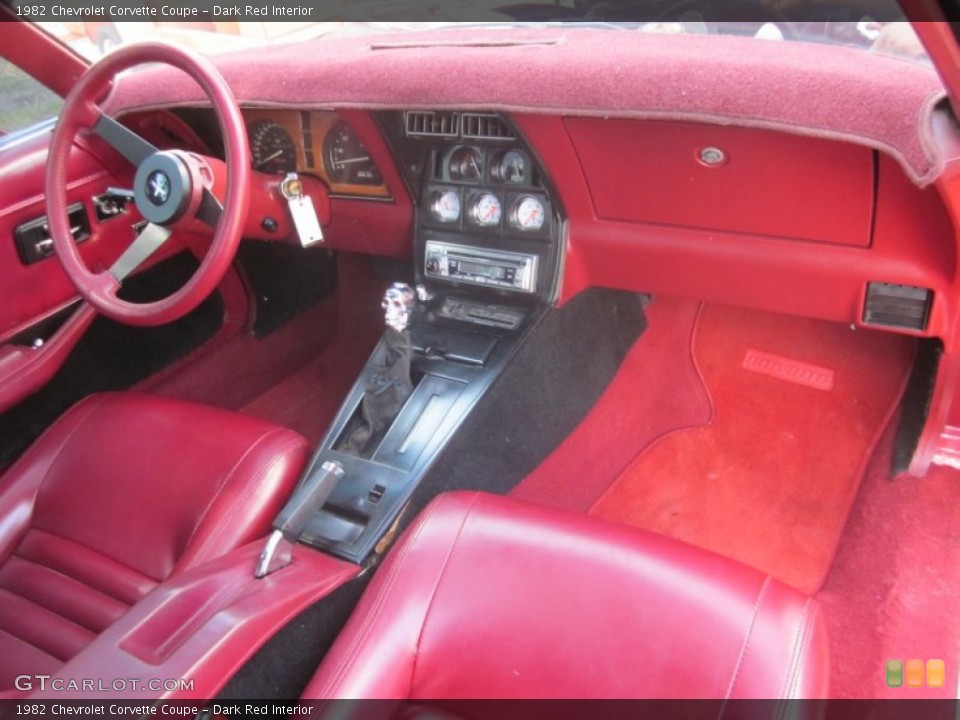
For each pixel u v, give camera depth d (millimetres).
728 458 2053
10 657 1341
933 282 1526
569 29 1850
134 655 1012
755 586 1133
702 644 1067
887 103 1131
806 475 1974
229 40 2096
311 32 2145
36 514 1589
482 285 1871
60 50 1859
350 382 2510
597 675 1074
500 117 1576
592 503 2010
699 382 2227
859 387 2113
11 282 1819
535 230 1781
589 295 2059
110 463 1577
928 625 1603
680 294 1838
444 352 1794
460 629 1140
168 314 1484
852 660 1582
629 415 2191
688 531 1918
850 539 1817
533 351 1869
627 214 1704
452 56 1533
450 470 1698
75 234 1927
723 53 1405
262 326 2412
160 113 1960
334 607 1425
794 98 1185
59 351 1934
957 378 1756
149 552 1466
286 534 1341
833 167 1383
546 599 1145
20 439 1943
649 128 1450
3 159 1776
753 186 1498
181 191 1461
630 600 1125
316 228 1896
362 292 2547
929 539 1748
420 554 1236
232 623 1067
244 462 1507
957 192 1246
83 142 1889
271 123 1957
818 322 2277
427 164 1834
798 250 1594
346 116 1757
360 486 1556
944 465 1839
